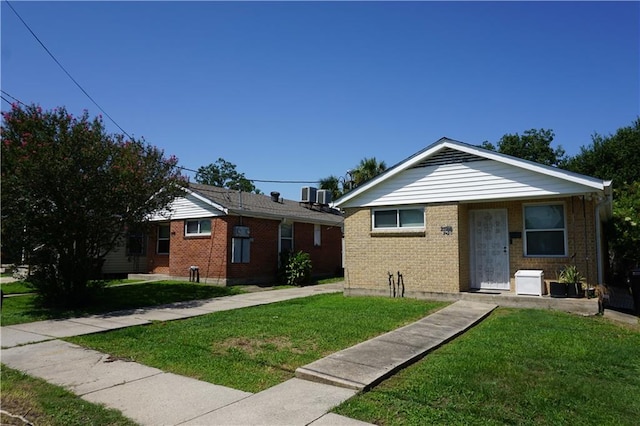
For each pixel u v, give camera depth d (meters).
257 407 4.68
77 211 11.41
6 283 18.08
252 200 21.41
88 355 6.98
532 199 11.84
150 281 18.77
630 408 4.62
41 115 11.13
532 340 7.43
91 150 11.08
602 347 7.02
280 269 19.30
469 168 12.18
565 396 4.89
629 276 11.27
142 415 4.52
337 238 24.12
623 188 21.33
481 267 12.70
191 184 20.92
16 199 10.57
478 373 5.65
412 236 12.93
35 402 4.94
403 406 4.65
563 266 11.38
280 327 8.59
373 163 29.22
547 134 38.22
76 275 12.03
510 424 4.20
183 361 6.47
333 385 5.36
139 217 12.63
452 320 9.16
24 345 7.68
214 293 15.06
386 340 7.43
